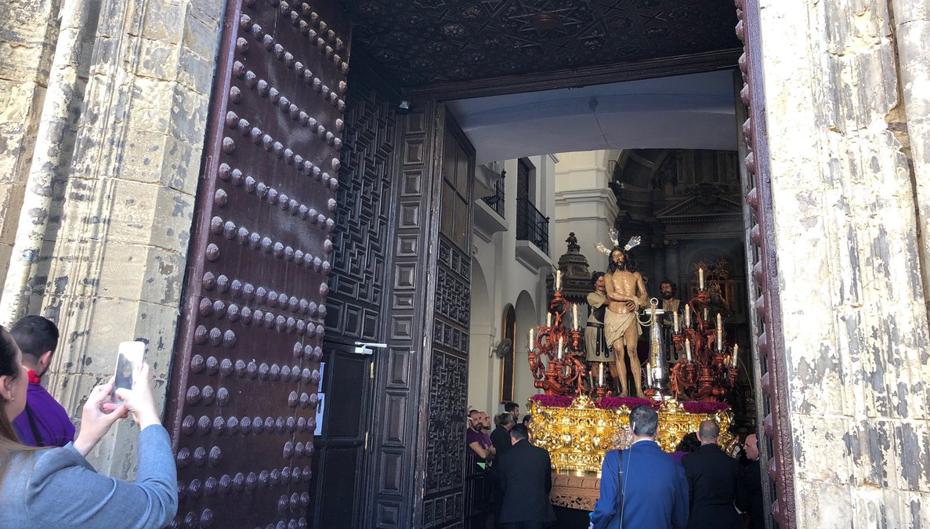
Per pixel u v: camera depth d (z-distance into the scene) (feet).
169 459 5.91
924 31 8.78
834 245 8.93
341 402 20.36
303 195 15.67
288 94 15.46
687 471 18.07
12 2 13.12
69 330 11.13
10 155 12.46
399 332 22.65
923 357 8.14
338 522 19.83
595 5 19.86
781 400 9.21
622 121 27.12
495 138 28.86
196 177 12.82
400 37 21.67
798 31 9.93
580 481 25.57
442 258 24.45
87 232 11.59
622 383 29.76
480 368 48.75
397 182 24.14
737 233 86.28
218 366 12.80
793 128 9.59
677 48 22.06
